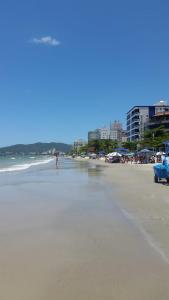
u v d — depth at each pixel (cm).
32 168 7062
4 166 8406
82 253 1001
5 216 1598
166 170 3139
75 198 2231
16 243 1119
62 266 887
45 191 2648
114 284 764
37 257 966
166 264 898
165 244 1090
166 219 1494
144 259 941
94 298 695
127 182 3378
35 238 1182
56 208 1823
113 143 19388
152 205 1884
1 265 898
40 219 1524
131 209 1766
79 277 808
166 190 2617
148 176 4219
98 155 18475
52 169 6488
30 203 2012
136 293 716
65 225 1394
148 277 806
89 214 1641
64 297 700
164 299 689
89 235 1221
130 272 840
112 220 1488
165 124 16050
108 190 2680
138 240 1143
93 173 4981
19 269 866
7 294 715
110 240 1147
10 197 2294
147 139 13625
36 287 750
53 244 1102
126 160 10088
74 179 3856
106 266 884
